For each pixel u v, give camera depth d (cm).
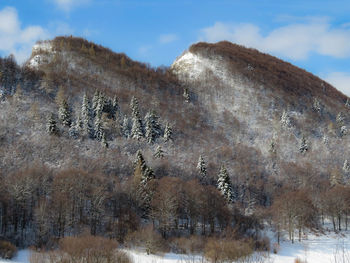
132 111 14962
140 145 12538
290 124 17612
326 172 12888
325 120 19738
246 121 17962
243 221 7975
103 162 10325
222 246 5653
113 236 6575
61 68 18825
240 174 11644
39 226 6178
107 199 7869
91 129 12638
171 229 7156
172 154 12431
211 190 8206
